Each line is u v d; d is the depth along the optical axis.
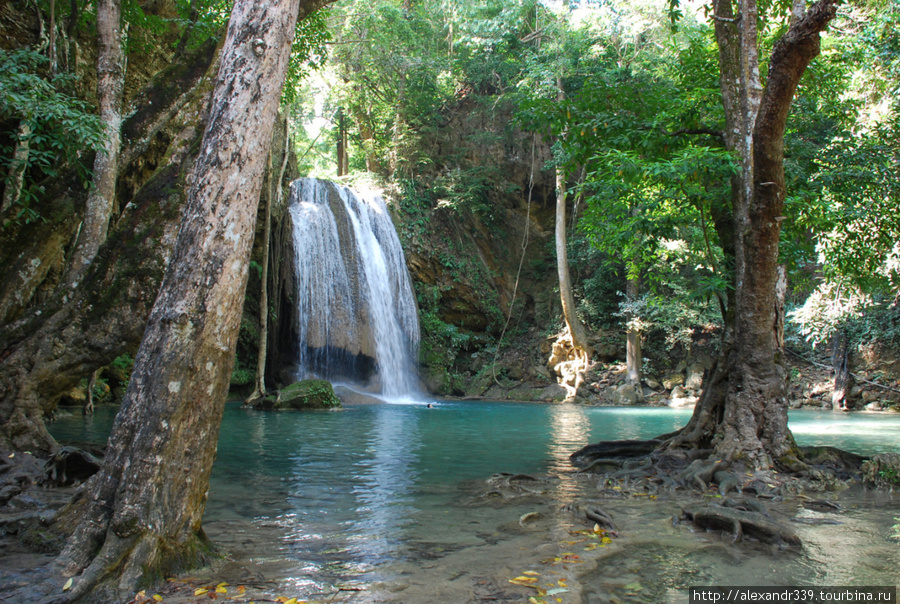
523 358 27.77
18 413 6.26
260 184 3.56
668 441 7.47
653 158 8.23
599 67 24.84
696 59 8.96
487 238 31.34
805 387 22.92
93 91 11.15
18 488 5.15
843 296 17.09
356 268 24.34
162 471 3.23
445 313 29.05
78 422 11.44
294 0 3.70
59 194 7.71
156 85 8.20
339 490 5.78
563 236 25.67
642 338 24.91
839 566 3.51
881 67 11.11
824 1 5.14
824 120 8.98
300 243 22.81
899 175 8.62
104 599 2.86
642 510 5.01
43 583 2.91
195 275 3.36
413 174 30.72
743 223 7.04
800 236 8.63
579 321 26.00
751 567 3.47
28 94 6.12
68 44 9.30
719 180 7.48
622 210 8.79
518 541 3.99
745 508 4.91
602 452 7.81
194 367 3.32
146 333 3.39
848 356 21.27
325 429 11.78
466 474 6.75
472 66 30.89
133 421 3.28
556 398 24.27
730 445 6.62
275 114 3.62
